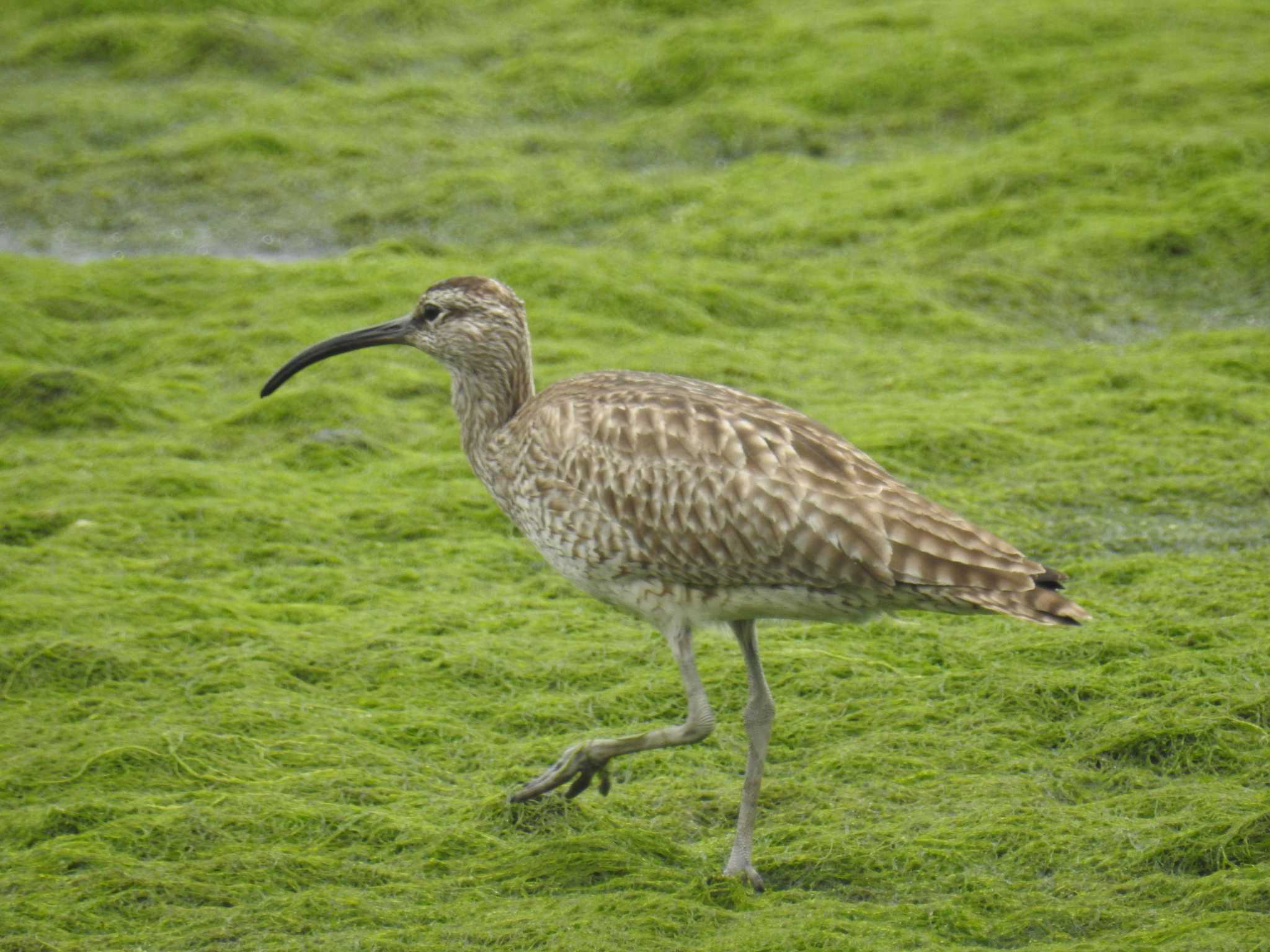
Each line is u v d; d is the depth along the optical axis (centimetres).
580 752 928
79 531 1404
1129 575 1286
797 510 859
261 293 2016
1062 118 2497
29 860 898
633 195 2362
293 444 1611
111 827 930
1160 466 1505
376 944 793
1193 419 1614
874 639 1187
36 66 2944
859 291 2003
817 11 2995
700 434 897
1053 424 1609
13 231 2347
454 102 2742
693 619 922
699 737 910
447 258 2112
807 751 1031
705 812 963
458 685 1141
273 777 1008
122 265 2114
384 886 871
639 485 905
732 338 1889
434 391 1756
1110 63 2644
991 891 838
